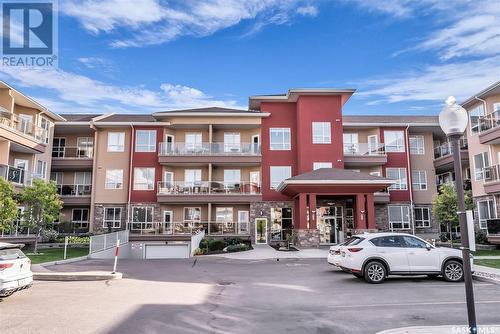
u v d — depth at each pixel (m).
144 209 31.17
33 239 24.44
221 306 8.84
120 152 32.38
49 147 29.98
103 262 19.20
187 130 33.56
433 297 9.72
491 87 24.58
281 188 27.81
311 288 11.25
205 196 30.58
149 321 7.44
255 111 33.34
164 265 18.12
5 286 8.78
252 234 30.70
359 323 7.23
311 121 31.23
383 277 12.00
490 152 26.05
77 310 8.40
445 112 5.86
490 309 8.29
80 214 33.31
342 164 30.61
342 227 29.06
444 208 24.88
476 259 17.80
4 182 18.70
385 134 33.91
